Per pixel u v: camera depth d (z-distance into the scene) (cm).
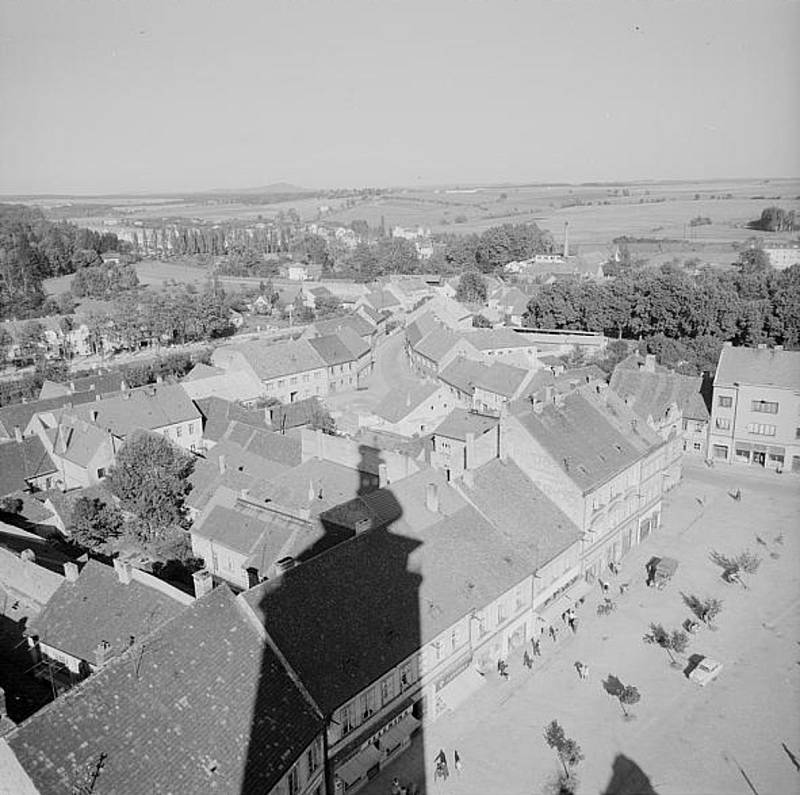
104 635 5516
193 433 11094
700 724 5431
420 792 4844
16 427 9956
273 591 4866
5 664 5738
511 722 5478
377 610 5175
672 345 14050
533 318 17938
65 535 8031
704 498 9238
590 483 7012
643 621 6706
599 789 4866
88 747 3697
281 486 7675
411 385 11869
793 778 4928
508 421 7288
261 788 3966
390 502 6181
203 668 4303
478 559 6006
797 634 6462
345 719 4716
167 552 7344
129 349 18888
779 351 10150
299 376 14312
